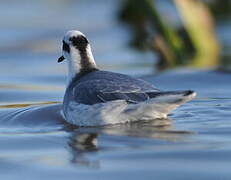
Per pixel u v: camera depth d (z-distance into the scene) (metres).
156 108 12.80
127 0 32.09
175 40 24.48
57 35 31.27
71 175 9.59
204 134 11.86
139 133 12.11
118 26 33.00
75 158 10.56
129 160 10.24
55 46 28.61
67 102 13.93
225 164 9.87
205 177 9.27
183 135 11.83
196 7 25.69
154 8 24.52
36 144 11.82
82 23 34.53
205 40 25.56
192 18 25.50
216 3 34.59
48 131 12.98
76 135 12.38
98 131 12.48
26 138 12.38
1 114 15.12
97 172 9.67
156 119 13.26
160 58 24.28
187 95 12.34
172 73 20.88
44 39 30.39
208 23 25.84
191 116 13.58
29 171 9.93
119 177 9.39
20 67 23.86
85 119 13.16
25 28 33.38
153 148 10.95
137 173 9.54
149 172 9.57
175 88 18.61
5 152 11.28
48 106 15.68
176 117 13.47
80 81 13.91
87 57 14.65
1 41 30.06
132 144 11.29
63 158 10.62
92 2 43.06
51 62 24.94
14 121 14.29
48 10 39.75
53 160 10.52
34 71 22.80
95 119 12.99
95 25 33.81
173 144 11.16
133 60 24.75
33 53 27.14
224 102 15.43
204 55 25.19
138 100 12.62
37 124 13.85
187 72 20.97
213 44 25.67
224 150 10.65
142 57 25.55
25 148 11.55
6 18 36.59
